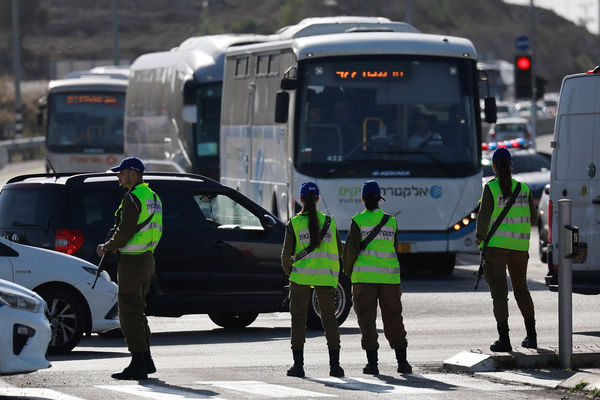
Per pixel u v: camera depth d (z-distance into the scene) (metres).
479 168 64.62
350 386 32.22
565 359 35.47
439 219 64.25
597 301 54.75
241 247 45.66
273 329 47.59
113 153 120.06
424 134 64.31
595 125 43.69
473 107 64.69
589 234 43.56
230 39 93.25
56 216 44.12
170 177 45.88
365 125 64.12
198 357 38.88
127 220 32.69
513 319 48.81
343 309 46.41
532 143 158.00
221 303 45.41
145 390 31.05
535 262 73.38
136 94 105.56
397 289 34.75
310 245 34.25
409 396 30.41
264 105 71.12
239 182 76.62
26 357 30.38
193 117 89.38
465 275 68.19
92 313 39.94
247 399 29.70
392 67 64.31
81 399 29.45
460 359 35.72
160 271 44.66
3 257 39.06
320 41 64.31
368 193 34.75
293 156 64.12
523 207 37.34
